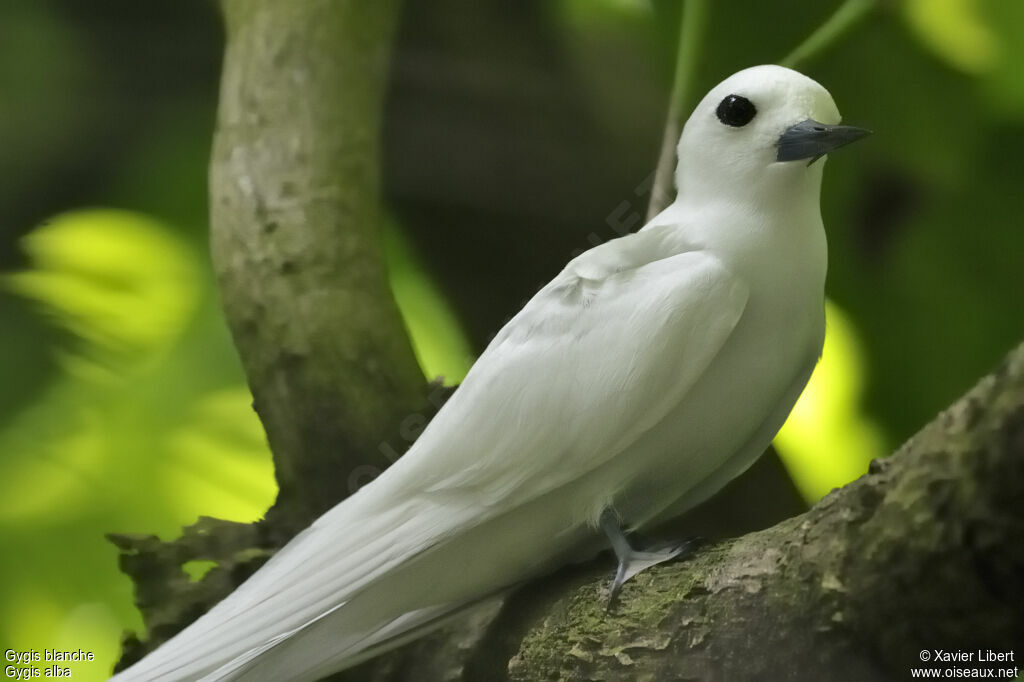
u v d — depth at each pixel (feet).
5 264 13.51
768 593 12.79
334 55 13.42
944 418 12.67
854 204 13.55
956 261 13.52
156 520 13.44
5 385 13.47
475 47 13.43
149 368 13.50
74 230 13.52
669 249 12.98
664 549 12.92
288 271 13.33
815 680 12.78
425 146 13.44
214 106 13.56
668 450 12.95
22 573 13.44
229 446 13.47
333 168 13.38
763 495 13.43
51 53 13.51
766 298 12.96
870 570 12.72
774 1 13.50
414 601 12.97
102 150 13.55
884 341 13.53
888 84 13.53
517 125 13.43
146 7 13.53
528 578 13.01
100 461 13.46
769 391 12.98
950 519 12.66
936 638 12.71
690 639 12.82
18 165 13.52
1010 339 13.51
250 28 13.46
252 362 13.34
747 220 12.97
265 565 12.97
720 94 13.01
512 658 12.94
